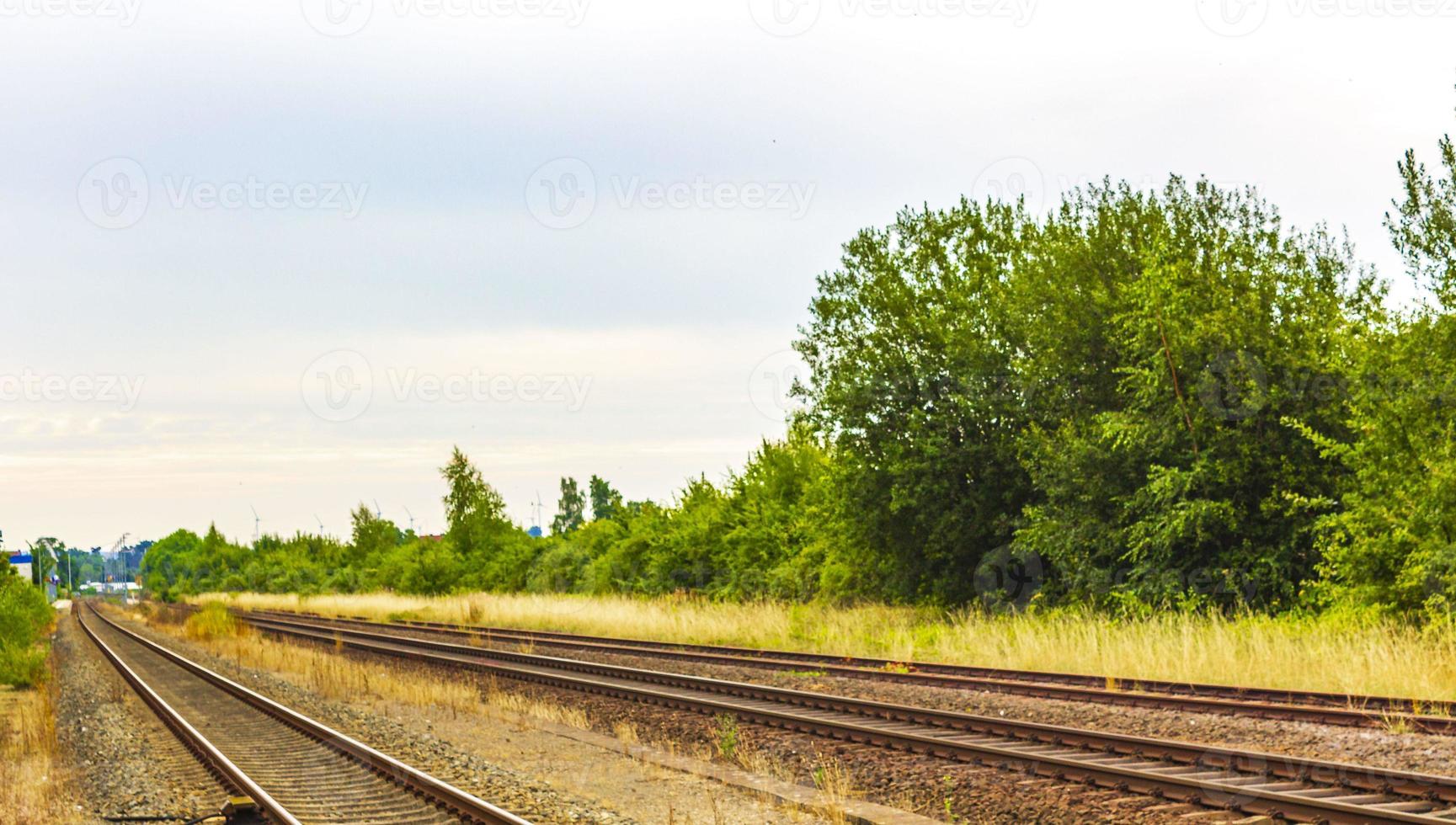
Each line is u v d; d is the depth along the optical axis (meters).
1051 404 31.11
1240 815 9.33
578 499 112.44
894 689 18.69
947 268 35.53
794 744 14.14
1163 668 18.20
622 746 15.33
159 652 40.84
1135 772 10.40
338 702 21.78
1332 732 12.59
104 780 14.70
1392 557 20.75
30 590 68.81
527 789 12.23
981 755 12.16
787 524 43.78
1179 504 25.39
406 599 68.00
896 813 10.73
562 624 40.38
